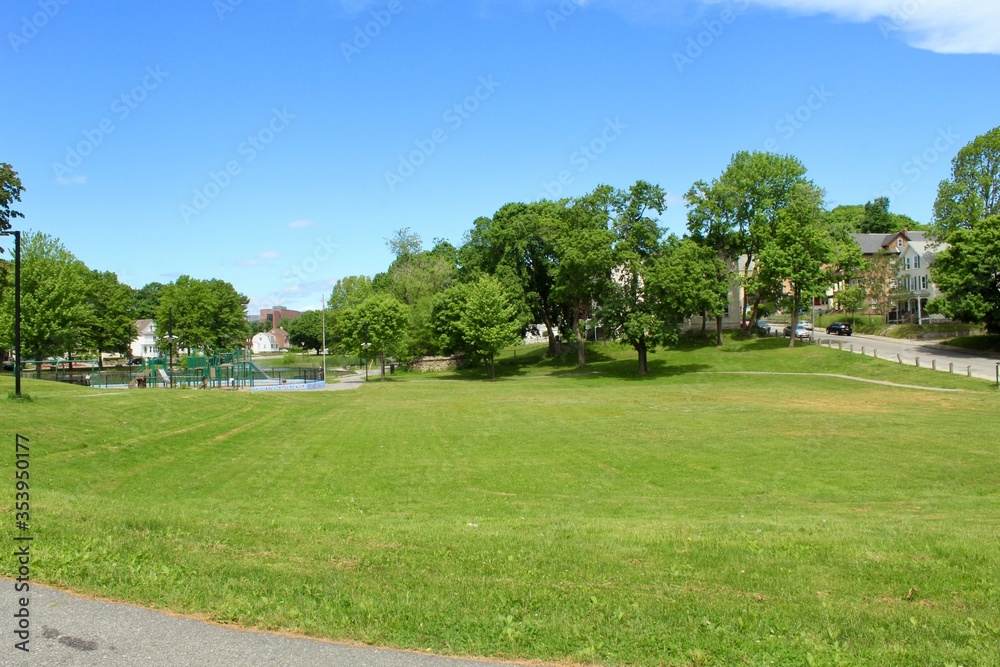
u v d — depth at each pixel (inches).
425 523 475.5
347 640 228.1
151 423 1008.2
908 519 507.2
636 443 979.9
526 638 234.5
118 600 252.5
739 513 570.3
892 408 1355.8
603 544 376.2
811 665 221.8
